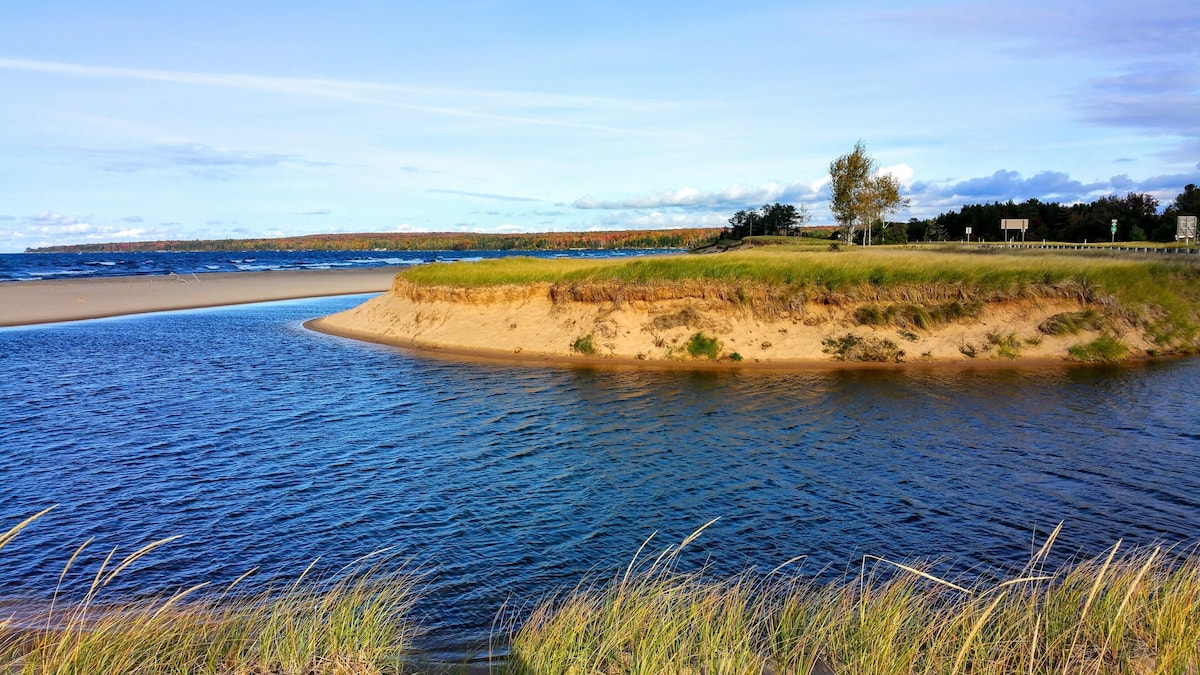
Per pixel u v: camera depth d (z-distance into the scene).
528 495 14.91
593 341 33.19
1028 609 8.01
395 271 109.50
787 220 121.12
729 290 33.56
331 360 32.38
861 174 79.88
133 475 16.23
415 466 16.89
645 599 8.81
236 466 16.91
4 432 19.81
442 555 12.09
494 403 23.48
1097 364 29.38
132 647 7.34
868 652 7.52
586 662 7.49
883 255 37.94
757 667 7.54
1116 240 96.69
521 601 10.44
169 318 50.62
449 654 8.86
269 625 8.21
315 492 15.19
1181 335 31.86
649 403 23.30
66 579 11.27
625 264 37.69
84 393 25.00
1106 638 7.58
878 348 30.92
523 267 40.62
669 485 15.38
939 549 12.04
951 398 23.48
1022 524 13.03
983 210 113.19
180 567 11.68
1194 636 7.20
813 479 15.62
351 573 11.35
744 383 26.52
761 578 11.04
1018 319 32.03
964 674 7.06
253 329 44.41
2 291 65.00
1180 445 17.80
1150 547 11.84
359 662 7.80
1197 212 94.25
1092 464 16.41
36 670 7.23
